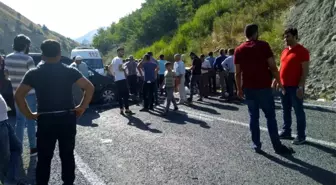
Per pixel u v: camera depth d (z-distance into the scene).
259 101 5.50
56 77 3.59
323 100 10.59
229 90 11.52
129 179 4.73
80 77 3.75
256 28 5.49
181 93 11.69
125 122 8.79
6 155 4.11
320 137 6.38
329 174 4.60
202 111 9.93
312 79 11.68
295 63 5.92
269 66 5.41
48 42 3.64
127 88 10.03
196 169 5.00
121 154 5.91
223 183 4.44
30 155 5.91
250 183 4.41
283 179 4.49
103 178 4.80
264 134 6.82
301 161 5.14
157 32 34.12
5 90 5.63
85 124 8.70
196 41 22.25
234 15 20.95
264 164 5.09
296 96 5.96
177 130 7.57
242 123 7.96
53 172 5.14
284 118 6.44
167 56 24.58
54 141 3.67
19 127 5.63
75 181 4.70
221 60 12.20
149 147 6.27
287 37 6.00
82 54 18.95
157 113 10.00
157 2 34.91
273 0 18.78
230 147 6.04
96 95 12.27
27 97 5.39
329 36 12.30
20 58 5.34
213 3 25.25
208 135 6.98
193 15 29.62
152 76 10.44
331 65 11.45
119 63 9.90
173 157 5.61
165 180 4.63
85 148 6.37
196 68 11.53
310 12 14.30
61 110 3.59
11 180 4.45
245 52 5.46
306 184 4.31
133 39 37.81
